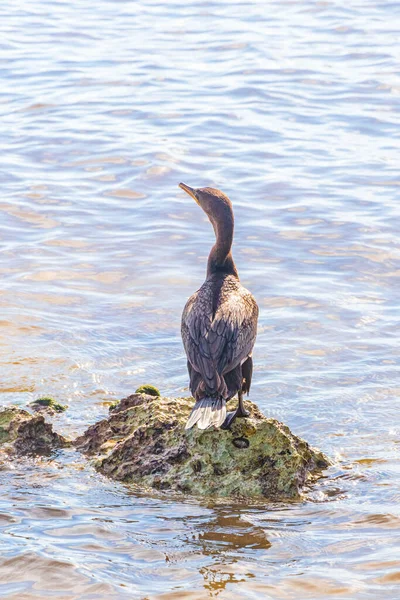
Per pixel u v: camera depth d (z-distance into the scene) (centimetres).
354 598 813
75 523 942
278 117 2567
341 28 3453
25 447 1122
